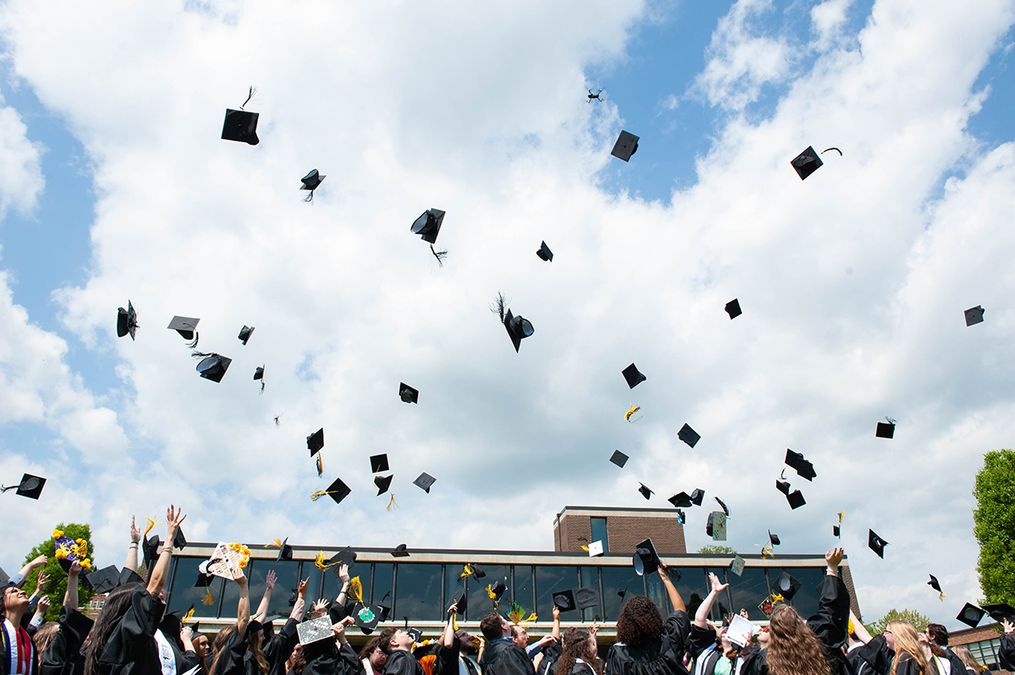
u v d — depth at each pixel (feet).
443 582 53.42
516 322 22.98
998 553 74.90
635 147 25.53
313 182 23.09
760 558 58.23
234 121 19.75
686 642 13.29
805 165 24.54
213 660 13.98
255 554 50.78
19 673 11.23
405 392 37.60
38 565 12.70
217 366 23.32
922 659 12.07
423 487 41.14
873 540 28.78
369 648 16.47
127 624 9.49
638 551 16.15
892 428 29.63
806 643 9.52
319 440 32.60
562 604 28.27
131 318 21.58
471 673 17.99
